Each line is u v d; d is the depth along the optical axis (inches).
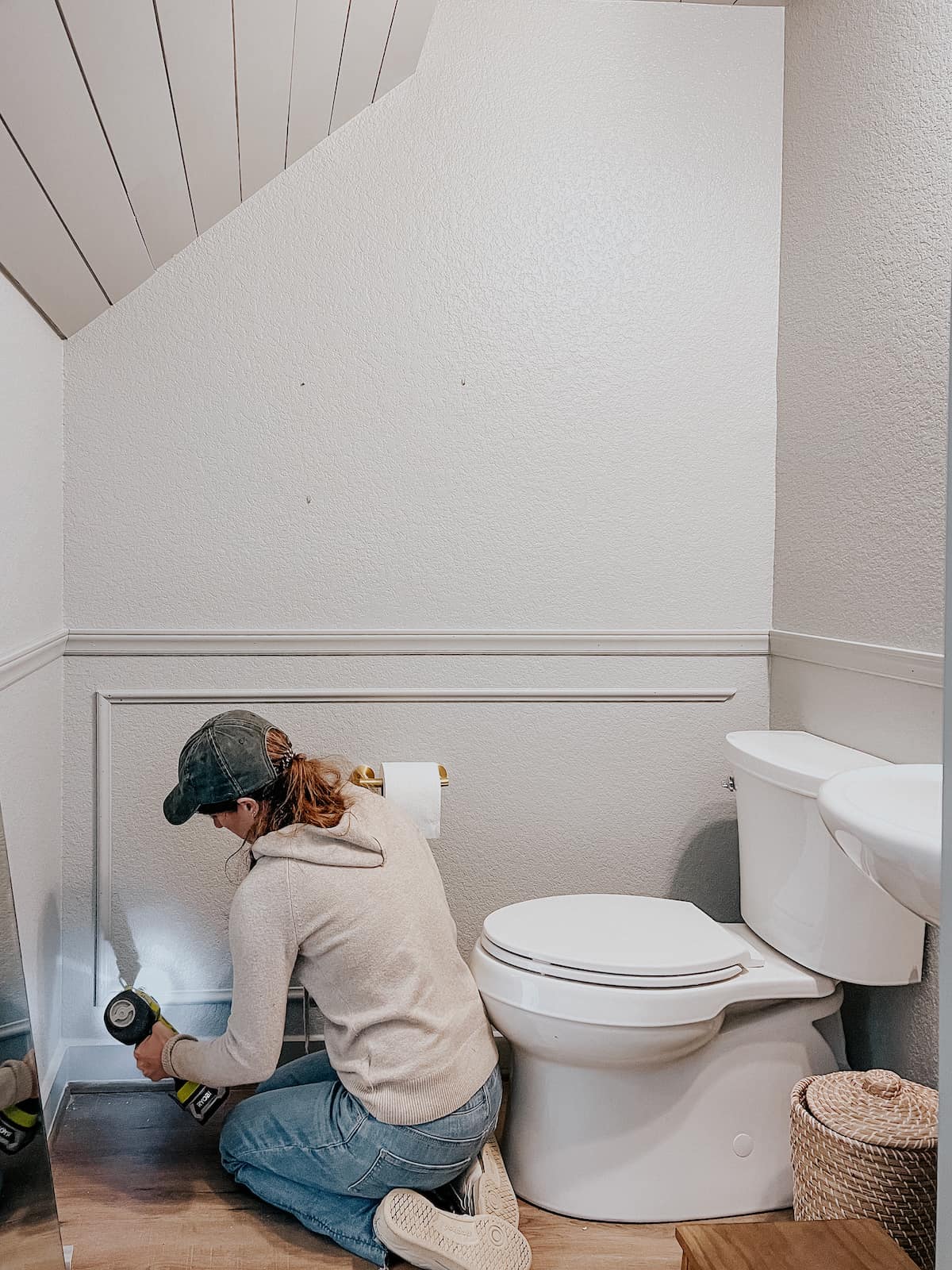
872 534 80.4
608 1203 74.8
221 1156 75.2
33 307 77.7
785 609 96.0
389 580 94.6
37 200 58.6
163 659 92.4
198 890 93.4
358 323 93.0
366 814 75.1
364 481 93.8
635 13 94.7
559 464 95.8
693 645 97.7
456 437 94.6
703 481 97.3
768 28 95.8
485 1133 71.0
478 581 95.6
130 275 84.7
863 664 81.0
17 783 74.7
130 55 51.0
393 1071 68.0
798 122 93.0
